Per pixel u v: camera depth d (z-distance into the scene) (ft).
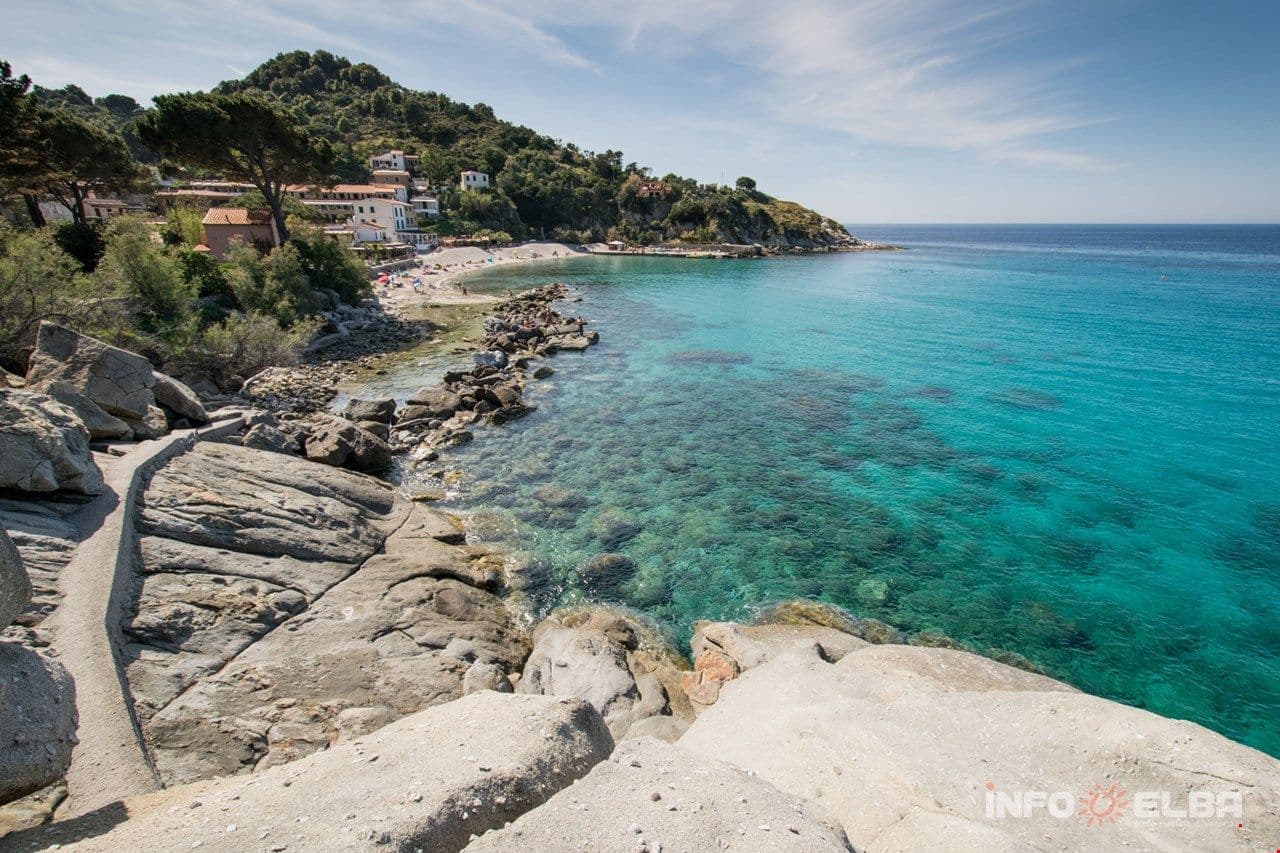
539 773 20.10
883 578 64.80
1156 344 168.66
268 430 78.23
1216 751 25.62
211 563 48.91
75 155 167.63
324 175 193.88
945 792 26.35
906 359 156.66
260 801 18.52
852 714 33.35
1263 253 571.28
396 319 194.80
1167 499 80.84
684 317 217.15
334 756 21.68
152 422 67.72
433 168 480.23
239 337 117.70
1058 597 61.62
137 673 37.86
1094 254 568.00
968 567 66.64
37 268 85.97
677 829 17.01
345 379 132.16
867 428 107.45
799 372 144.46
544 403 119.03
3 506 44.29
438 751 21.18
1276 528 73.46
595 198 541.75
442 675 44.98
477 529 72.38
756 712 37.29
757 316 219.82
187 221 197.16
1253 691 49.75
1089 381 135.23
